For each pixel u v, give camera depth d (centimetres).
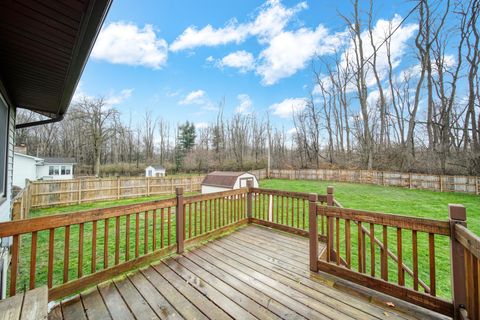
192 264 288
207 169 2848
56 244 511
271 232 418
